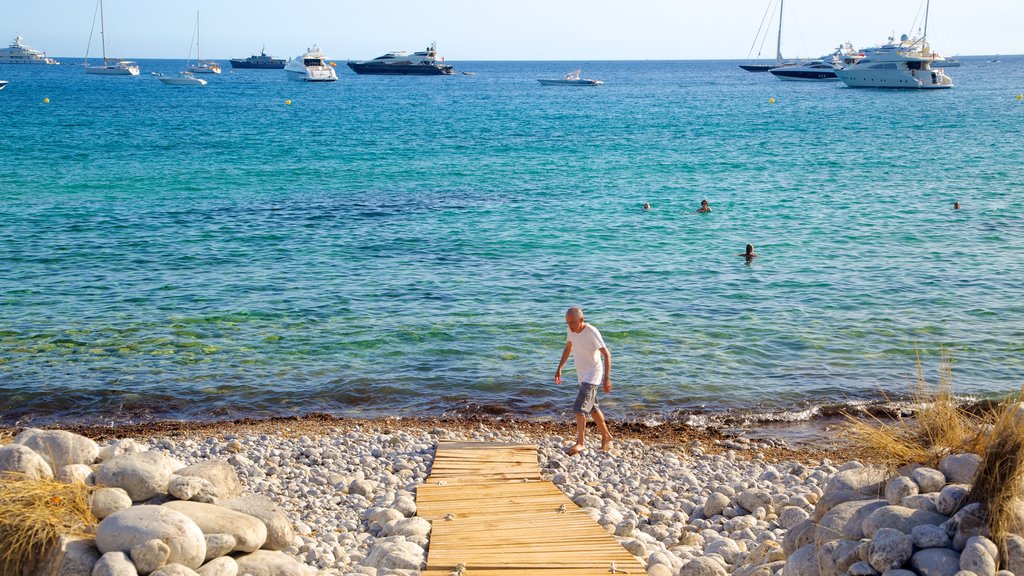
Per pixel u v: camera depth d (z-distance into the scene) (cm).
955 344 1531
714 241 2412
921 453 619
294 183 3503
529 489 895
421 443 1116
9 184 3312
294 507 884
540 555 704
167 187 3328
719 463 1082
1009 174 3781
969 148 4853
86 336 1544
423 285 1917
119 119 6919
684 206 3008
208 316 1670
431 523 795
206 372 1396
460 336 1579
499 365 1450
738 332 1608
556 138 5581
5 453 623
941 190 3347
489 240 2405
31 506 585
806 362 1458
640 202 3097
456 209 2922
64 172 3675
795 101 10100
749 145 5131
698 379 1391
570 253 2255
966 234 2492
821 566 557
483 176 3781
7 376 1353
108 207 2850
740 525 823
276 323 1638
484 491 890
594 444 1146
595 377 1090
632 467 1059
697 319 1684
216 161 4178
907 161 4284
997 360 1450
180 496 646
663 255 2239
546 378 1400
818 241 2411
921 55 12581
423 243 2355
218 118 7194
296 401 1302
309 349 1505
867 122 6812
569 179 3703
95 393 1304
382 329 1608
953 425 633
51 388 1315
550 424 1233
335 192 3288
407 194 3256
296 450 1088
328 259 2150
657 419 1254
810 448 1149
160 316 1666
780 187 3459
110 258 2120
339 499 916
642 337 1581
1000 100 9844
